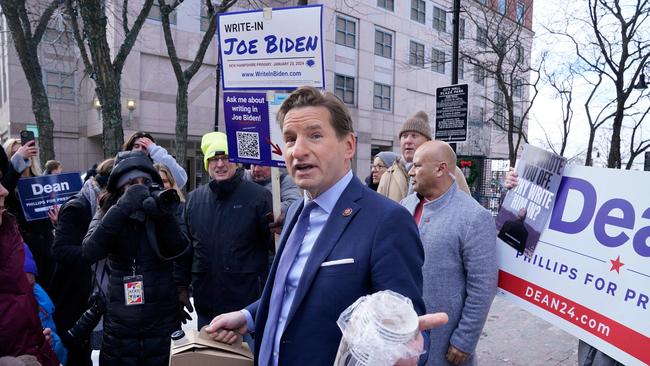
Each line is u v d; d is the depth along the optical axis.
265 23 2.63
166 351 2.35
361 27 24.44
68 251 2.71
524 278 2.31
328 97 1.37
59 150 21.83
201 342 1.51
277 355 1.35
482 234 2.14
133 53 19.39
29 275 2.56
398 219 1.27
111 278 2.37
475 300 2.10
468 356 2.10
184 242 2.43
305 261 1.37
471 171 8.52
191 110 21.53
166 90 20.61
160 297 2.35
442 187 2.31
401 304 0.99
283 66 2.62
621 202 1.95
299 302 1.26
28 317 1.96
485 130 26.08
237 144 2.77
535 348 4.04
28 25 9.96
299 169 1.35
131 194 2.26
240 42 2.71
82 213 2.88
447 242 2.18
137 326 2.29
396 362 0.93
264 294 1.53
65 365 2.75
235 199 2.87
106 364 2.34
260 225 2.87
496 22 14.65
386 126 26.00
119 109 7.61
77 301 3.11
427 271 2.20
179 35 20.69
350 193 1.36
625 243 1.90
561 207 2.20
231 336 1.57
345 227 1.29
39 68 10.18
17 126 20.34
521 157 2.47
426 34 27.42
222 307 2.80
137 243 2.31
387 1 25.67
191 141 21.91
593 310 1.97
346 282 1.22
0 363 1.74
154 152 3.83
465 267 2.17
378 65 25.58
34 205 3.48
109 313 2.35
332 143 1.34
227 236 2.80
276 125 2.63
